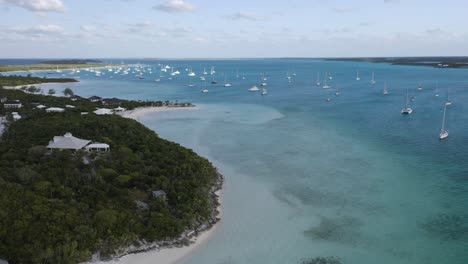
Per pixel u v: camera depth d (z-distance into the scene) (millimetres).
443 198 66188
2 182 54656
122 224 50719
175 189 63438
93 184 60344
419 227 56344
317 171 80562
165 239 51719
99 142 80688
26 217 47062
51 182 58750
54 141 77062
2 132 96812
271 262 47906
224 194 69062
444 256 48906
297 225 57312
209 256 49094
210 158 90625
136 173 65500
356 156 90688
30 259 42250
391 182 73750
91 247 46438
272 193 69312
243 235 54438
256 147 100000
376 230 55625
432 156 89875
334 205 64062
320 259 48531
